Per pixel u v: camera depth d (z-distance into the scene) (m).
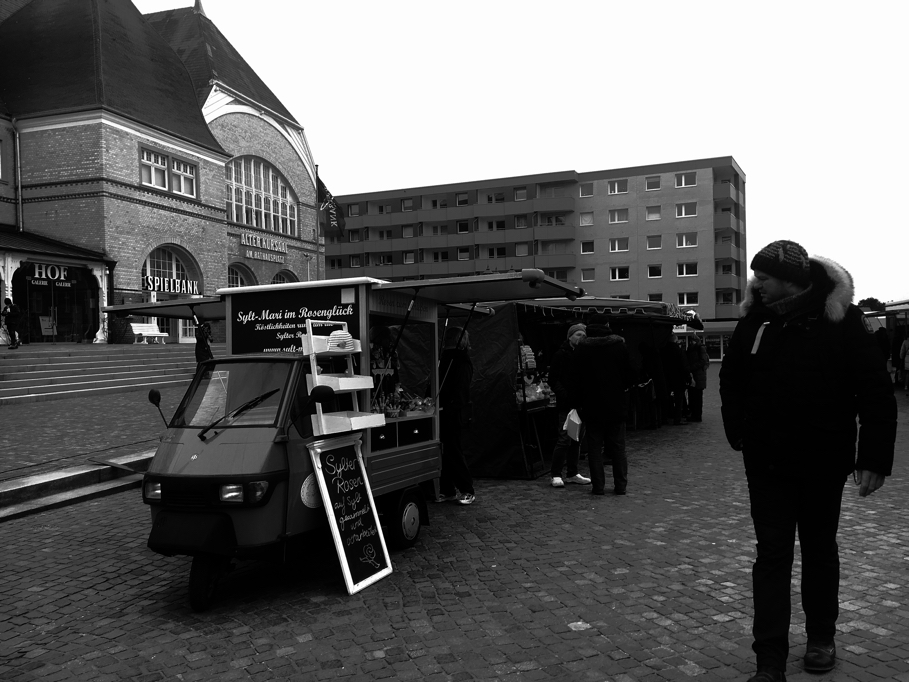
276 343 6.26
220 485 4.73
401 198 72.62
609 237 66.06
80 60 28.75
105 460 9.48
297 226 40.00
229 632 4.45
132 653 4.20
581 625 4.36
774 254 3.43
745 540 6.11
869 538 6.04
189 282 31.14
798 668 3.65
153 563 6.02
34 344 24.64
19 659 4.19
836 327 3.36
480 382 9.51
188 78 33.81
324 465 5.16
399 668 3.85
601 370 8.05
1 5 32.47
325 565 5.75
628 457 10.84
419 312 6.87
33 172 27.73
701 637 4.14
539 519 7.06
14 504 7.91
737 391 3.59
